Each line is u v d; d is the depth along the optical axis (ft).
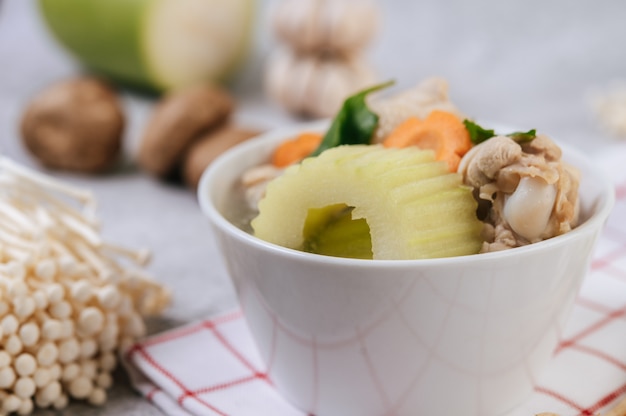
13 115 2.79
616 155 2.11
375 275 1.25
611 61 3.02
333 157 1.30
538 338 1.35
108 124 2.28
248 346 1.54
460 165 1.31
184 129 2.18
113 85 3.13
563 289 1.33
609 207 1.35
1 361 1.42
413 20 3.46
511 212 1.28
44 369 1.44
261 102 2.95
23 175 1.57
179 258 1.89
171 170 2.23
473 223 1.28
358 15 2.66
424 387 1.33
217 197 1.46
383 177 1.27
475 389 1.35
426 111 1.43
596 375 1.44
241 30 3.05
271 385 1.46
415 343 1.30
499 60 3.11
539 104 2.74
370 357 1.31
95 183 2.28
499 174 1.28
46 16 2.99
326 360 1.34
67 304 1.46
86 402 1.48
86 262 1.56
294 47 2.73
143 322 1.65
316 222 1.33
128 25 2.82
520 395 1.39
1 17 3.81
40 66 3.29
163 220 2.07
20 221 1.52
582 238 1.29
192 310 1.69
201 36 2.96
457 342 1.30
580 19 3.25
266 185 1.42
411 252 1.26
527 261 1.26
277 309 1.34
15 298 1.42
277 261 1.29
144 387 1.49
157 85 2.97
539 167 1.27
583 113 2.65
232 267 1.38
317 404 1.39
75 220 1.58
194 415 1.42
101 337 1.51
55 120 2.28
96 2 2.83
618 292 1.61
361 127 1.41
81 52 3.01
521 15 3.31
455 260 1.24
